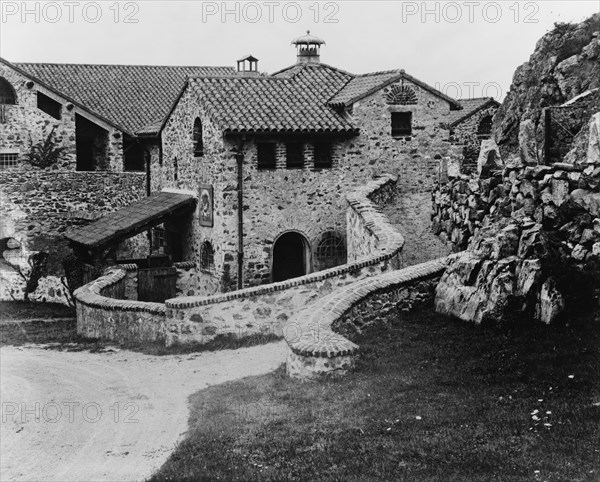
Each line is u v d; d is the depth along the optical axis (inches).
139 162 1454.2
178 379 656.4
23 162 1279.5
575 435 414.9
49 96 1283.2
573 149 672.4
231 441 476.4
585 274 581.6
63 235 1267.2
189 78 1090.7
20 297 1253.1
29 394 647.1
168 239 1208.2
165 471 440.5
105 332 867.4
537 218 648.4
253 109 1035.3
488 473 389.7
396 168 1082.1
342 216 1066.7
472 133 1518.2
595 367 495.8
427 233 966.4
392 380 540.7
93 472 462.0
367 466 413.1
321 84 1127.0
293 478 410.0
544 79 927.0
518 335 574.2
